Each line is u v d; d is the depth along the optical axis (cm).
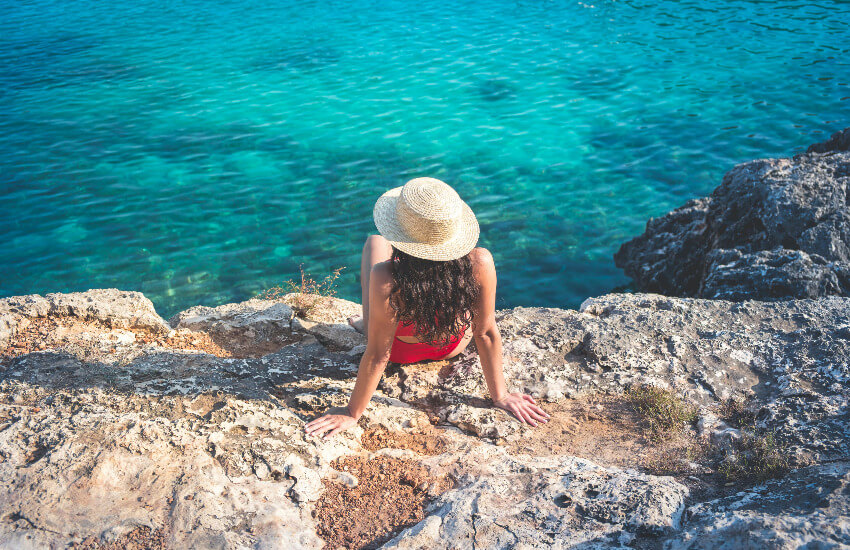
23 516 262
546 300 955
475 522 260
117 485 280
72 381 355
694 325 421
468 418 356
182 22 2283
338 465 316
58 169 1319
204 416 327
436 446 337
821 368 361
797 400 338
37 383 352
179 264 1036
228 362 398
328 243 1084
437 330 320
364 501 291
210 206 1191
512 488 286
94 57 1955
